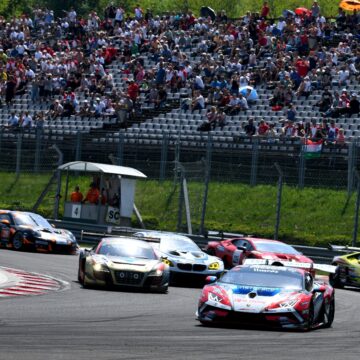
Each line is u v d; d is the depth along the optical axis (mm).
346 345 53812
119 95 176750
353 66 159250
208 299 60688
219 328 59031
